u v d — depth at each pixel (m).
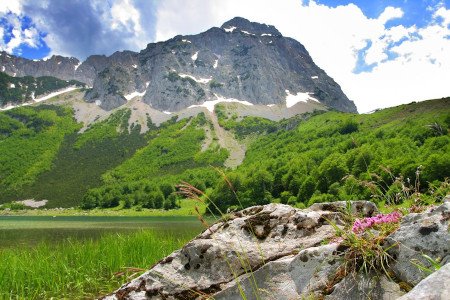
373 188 5.14
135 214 175.25
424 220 3.58
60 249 20.30
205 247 5.05
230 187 4.23
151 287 5.06
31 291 12.00
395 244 3.58
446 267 2.20
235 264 4.85
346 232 4.18
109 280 13.62
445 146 85.56
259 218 5.27
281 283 4.22
